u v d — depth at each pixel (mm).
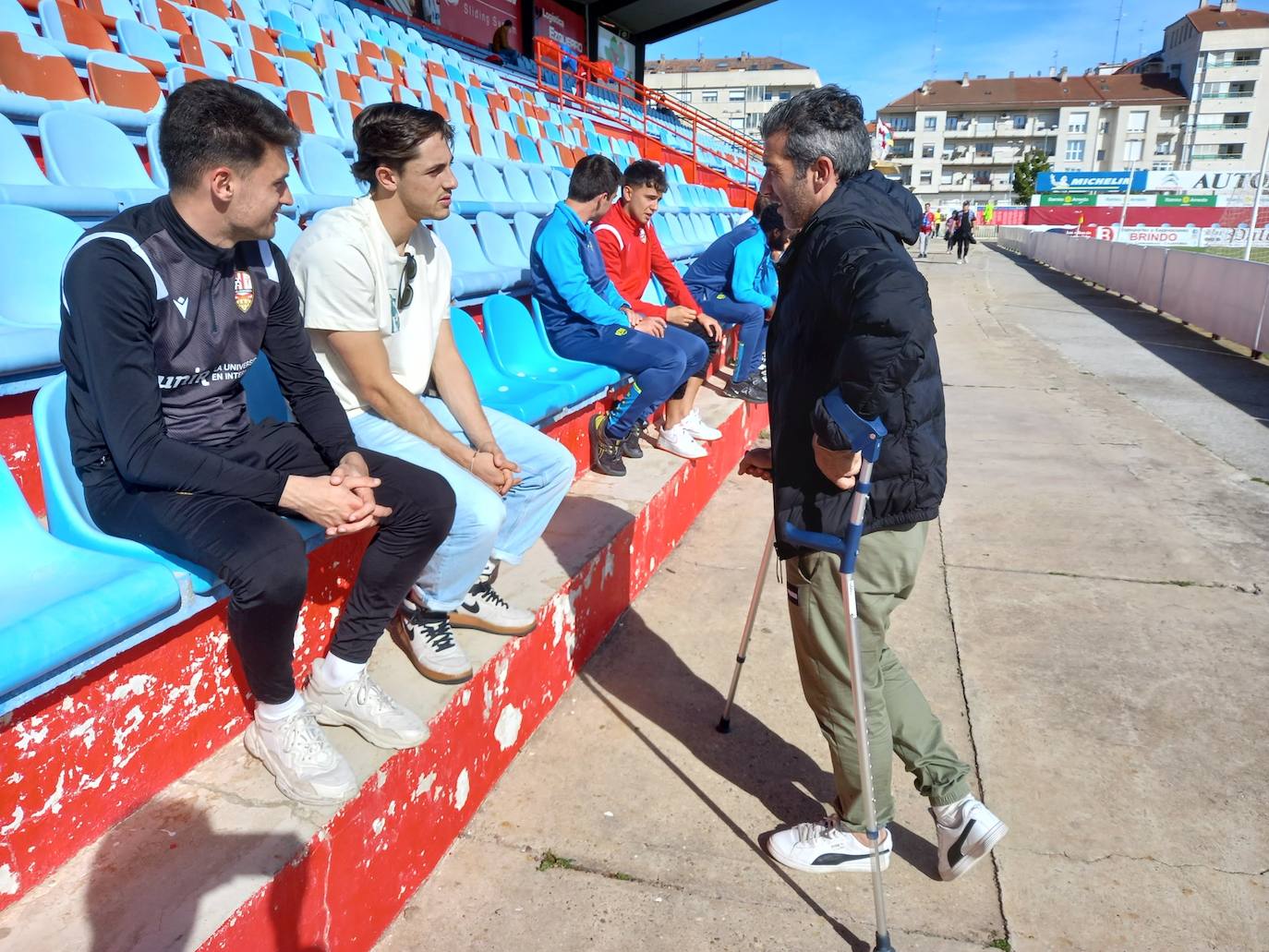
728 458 5238
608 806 2359
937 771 2064
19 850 1394
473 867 2119
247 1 7863
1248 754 2580
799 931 1962
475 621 2436
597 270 4207
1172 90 76375
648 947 1906
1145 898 2055
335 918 1696
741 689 2963
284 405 2330
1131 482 5094
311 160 4523
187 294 1691
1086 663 3094
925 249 28656
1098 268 16719
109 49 5230
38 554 1607
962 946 1925
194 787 1695
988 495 4883
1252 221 15297
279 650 1640
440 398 2625
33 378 1848
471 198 5637
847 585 1806
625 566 3414
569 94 14555
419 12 14086
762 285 5648
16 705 1285
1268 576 3807
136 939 1329
